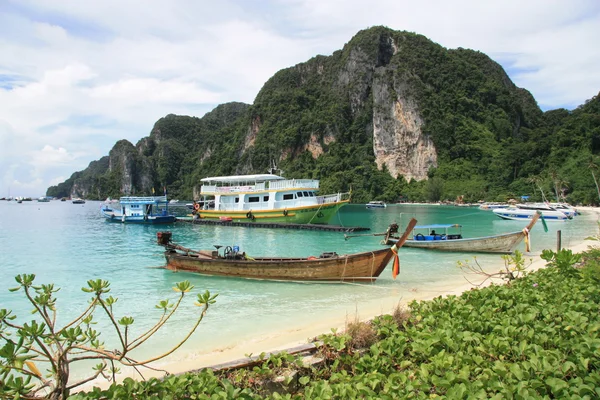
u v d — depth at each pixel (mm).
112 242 29266
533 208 54938
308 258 15688
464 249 22172
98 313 11477
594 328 5613
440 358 5305
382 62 157250
